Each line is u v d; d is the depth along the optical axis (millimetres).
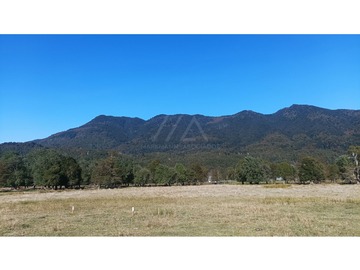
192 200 27375
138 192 44438
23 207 23422
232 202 24891
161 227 14609
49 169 61344
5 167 60469
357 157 63344
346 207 21219
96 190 53969
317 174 65062
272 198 27375
